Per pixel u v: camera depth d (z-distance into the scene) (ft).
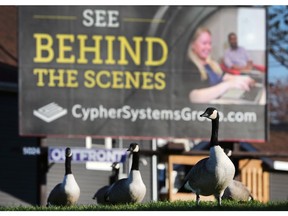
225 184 63.52
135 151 73.82
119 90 124.98
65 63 124.06
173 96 126.21
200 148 135.95
